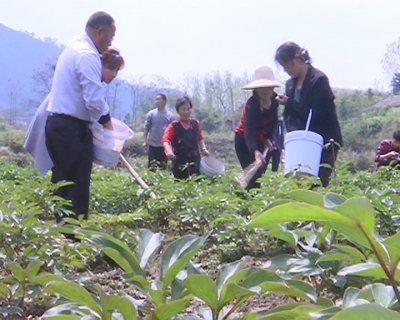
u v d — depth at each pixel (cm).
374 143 3412
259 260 536
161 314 181
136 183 862
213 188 748
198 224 613
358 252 220
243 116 881
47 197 581
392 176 918
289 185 611
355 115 3966
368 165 2880
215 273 516
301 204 143
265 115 834
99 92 625
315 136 682
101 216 602
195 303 329
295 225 330
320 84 721
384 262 159
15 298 312
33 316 325
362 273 178
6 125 4888
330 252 236
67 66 627
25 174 1370
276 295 377
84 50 627
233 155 3778
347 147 3416
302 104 727
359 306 131
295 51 721
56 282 179
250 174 814
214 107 4356
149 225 723
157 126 1280
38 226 392
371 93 4262
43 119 649
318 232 270
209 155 1041
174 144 1026
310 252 241
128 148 3322
